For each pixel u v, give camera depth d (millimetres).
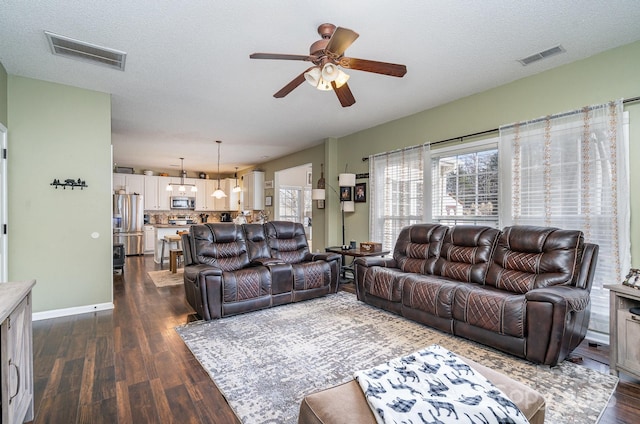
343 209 5633
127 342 2797
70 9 2207
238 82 3471
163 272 6062
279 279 3836
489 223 3768
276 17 2312
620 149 2748
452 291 2879
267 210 8664
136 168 9562
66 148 3543
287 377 2195
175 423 1720
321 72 2213
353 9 2217
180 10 2229
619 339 2189
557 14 2299
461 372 1440
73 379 2168
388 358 2479
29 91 3357
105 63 3029
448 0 2129
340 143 6031
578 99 3021
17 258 3297
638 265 2691
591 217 2910
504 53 2879
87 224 3664
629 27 2475
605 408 1839
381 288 3551
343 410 1193
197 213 10438
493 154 3730
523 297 2514
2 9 2191
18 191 3301
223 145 6621
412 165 4605
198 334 2980
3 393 1359
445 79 3443
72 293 3584
